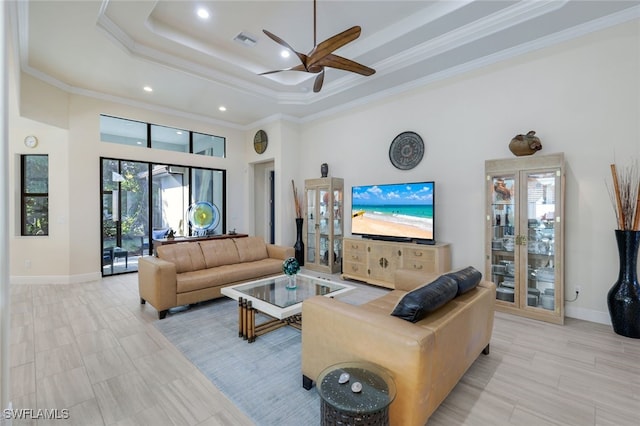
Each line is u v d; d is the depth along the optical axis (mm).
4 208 1537
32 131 4781
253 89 5145
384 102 5082
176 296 3434
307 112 6172
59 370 2285
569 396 1989
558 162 3168
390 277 4504
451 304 2062
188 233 6219
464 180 4133
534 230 3416
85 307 3676
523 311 3396
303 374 2072
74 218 4871
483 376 2219
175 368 2328
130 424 1740
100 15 3154
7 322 1574
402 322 1674
